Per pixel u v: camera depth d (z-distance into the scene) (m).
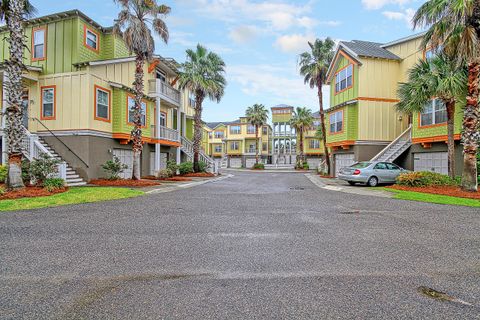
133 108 17.05
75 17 17.58
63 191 11.28
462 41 10.62
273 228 6.30
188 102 29.42
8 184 10.61
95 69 17.58
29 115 15.73
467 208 8.79
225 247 4.97
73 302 3.08
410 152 19.08
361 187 14.98
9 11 11.01
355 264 4.23
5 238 5.37
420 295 3.29
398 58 21.03
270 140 61.59
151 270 3.96
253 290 3.38
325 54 25.77
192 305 3.03
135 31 14.53
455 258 4.51
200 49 24.12
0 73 14.24
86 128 15.10
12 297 3.18
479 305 3.08
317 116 53.88
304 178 24.28
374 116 20.89
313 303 3.09
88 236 5.55
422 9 11.91
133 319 2.76
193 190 13.55
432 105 17.03
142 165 20.09
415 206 9.17
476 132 11.45
